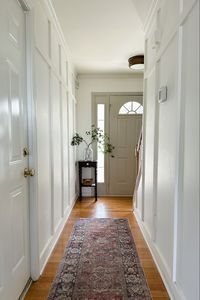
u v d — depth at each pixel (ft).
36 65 6.06
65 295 5.55
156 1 6.91
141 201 9.86
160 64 6.92
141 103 15.26
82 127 15.38
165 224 6.13
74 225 10.16
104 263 7.01
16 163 5.08
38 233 6.15
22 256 5.48
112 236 9.00
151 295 5.56
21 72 5.38
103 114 15.43
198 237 4.12
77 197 14.99
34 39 5.77
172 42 5.60
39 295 5.55
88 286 5.90
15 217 5.02
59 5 7.38
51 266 6.83
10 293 4.73
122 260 7.20
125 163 15.53
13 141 4.90
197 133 4.17
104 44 10.58
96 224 10.30
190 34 4.48
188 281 4.56
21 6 5.30
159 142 6.91
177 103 5.12
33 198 5.93
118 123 15.40
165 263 6.05
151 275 6.40
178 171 5.15
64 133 10.43
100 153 15.52
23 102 5.53
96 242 8.46
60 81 9.39
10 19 4.69
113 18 8.25
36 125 5.95
